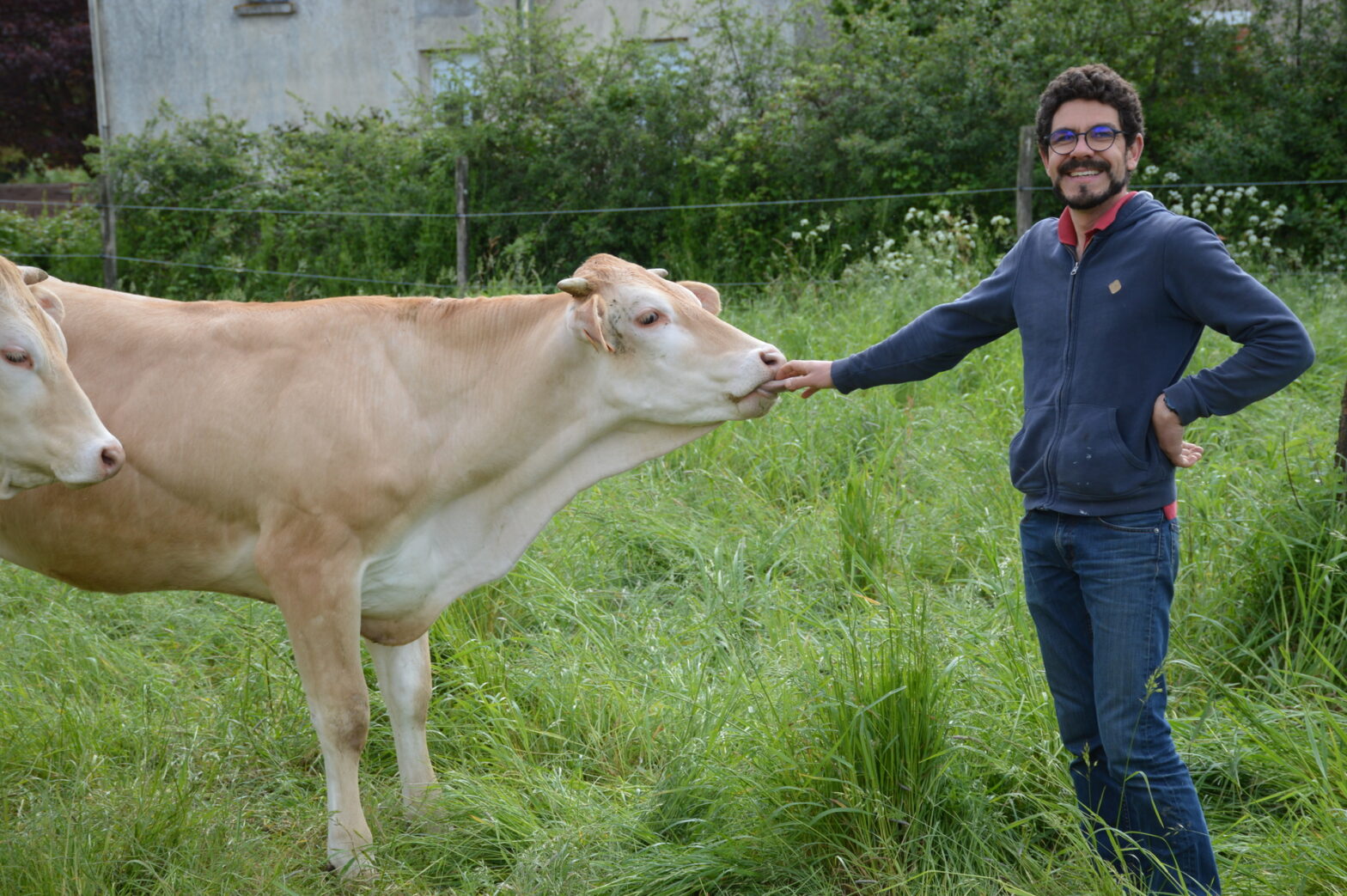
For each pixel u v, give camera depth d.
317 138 13.16
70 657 4.22
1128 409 2.76
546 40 12.41
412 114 12.84
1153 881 2.84
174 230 12.58
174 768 3.66
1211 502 4.61
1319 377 6.57
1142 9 11.23
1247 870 2.91
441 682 4.19
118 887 3.09
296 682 4.10
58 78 23.89
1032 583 3.04
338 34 15.95
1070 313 2.84
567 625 4.63
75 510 3.22
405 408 3.30
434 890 3.23
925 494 5.51
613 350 3.24
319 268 11.98
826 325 7.79
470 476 3.38
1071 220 2.89
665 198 11.84
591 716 3.91
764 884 3.09
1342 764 3.14
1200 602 4.18
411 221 11.80
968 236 9.30
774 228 11.46
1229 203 10.19
